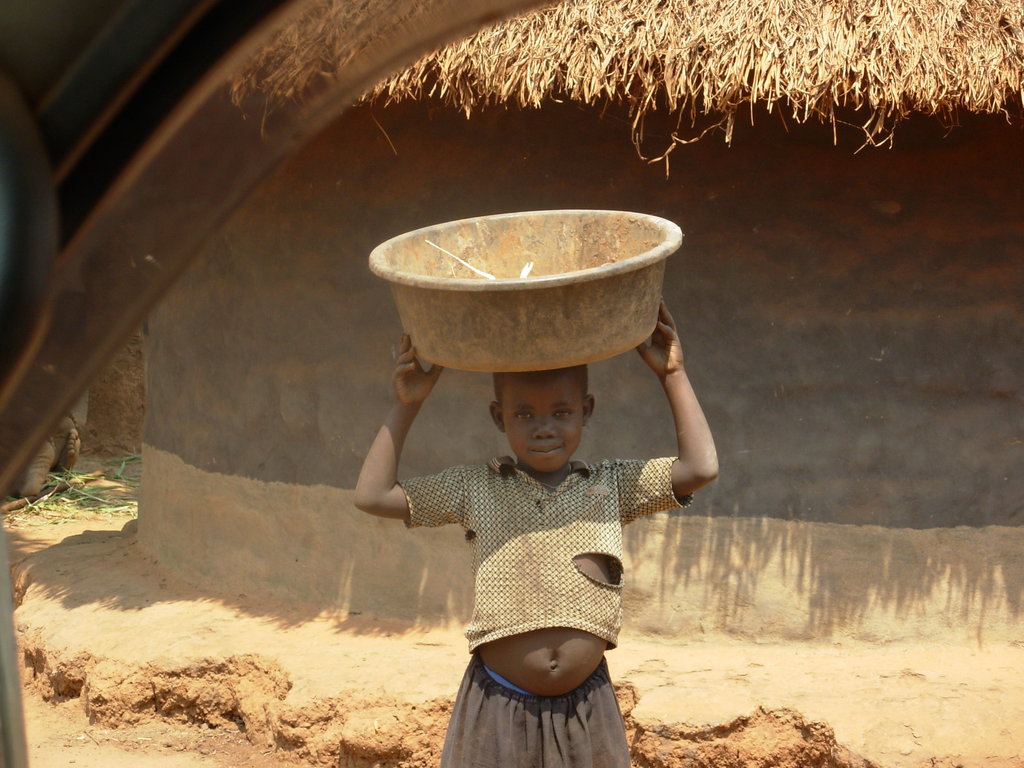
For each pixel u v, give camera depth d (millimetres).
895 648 4949
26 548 7977
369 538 5395
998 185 4785
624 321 2564
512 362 2547
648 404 5059
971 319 4855
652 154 4902
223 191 474
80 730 5023
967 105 4121
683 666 4785
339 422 5434
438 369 2891
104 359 476
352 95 491
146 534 6562
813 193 4836
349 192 5344
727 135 4227
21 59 426
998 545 4941
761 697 4414
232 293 5789
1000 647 4934
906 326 4863
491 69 4262
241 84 460
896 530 4934
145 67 427
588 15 4289
